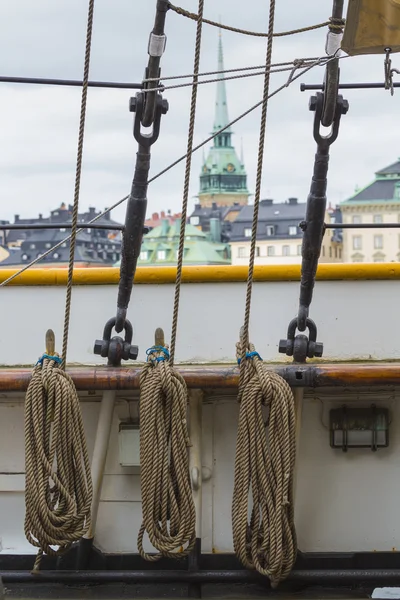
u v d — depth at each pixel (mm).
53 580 5059
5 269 5371
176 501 4758
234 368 4891
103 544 5211
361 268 5301
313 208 4738
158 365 4758
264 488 4723
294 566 5152
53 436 4703
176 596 5020
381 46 4477
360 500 5199
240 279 5328
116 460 5211
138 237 4738
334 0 4422
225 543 5191
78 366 5363
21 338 5395
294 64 4516
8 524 5238
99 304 5383
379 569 5129
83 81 4523
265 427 5098
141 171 4668
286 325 5355
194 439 5105
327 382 4875
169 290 5355
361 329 5328
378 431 5156
